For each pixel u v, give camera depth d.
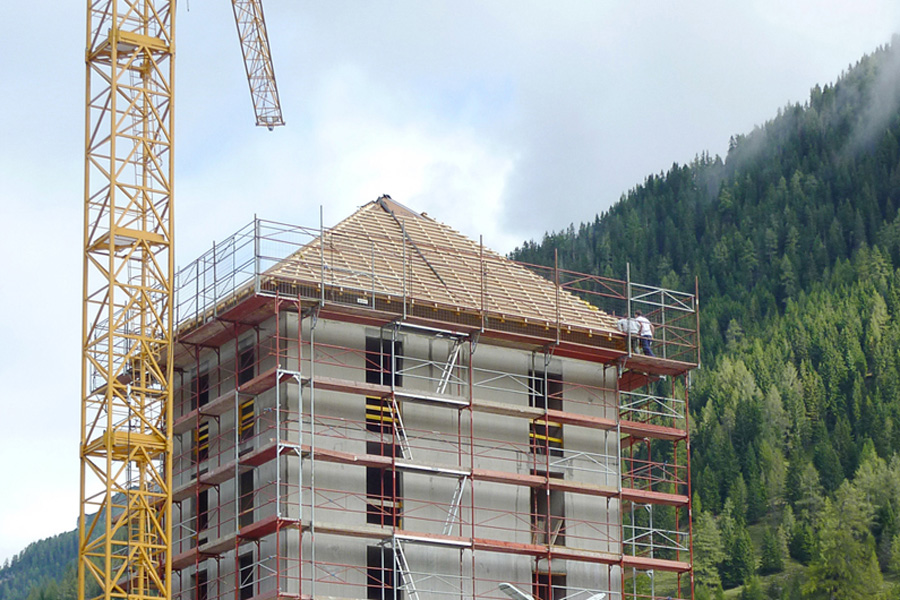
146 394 74.94
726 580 192.88
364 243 77.31
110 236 72.94
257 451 67.56
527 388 75.94
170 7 77.69
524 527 74.44
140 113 76.56
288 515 67.50
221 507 72.75
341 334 71.69
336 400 70.62
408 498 71.19
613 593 75.69
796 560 198.75
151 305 73.31
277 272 69.94
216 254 73.19
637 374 82.62
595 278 83.19
